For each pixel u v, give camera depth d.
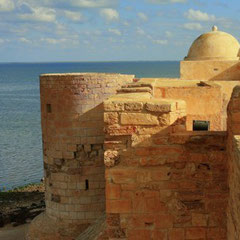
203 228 8.70
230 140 7.82
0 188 38.94
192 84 17.38
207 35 25.66
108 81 20.91
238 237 6.03
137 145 8.60
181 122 8.80
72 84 20.58
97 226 17.02
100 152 21.09
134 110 8.52
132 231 8.80
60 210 21.69
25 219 29.23
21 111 93.88
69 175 21.20
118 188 8.71
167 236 8.77
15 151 53.94
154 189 8.67
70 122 20.89
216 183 8.55
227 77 23.02
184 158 8.56
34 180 41.41
